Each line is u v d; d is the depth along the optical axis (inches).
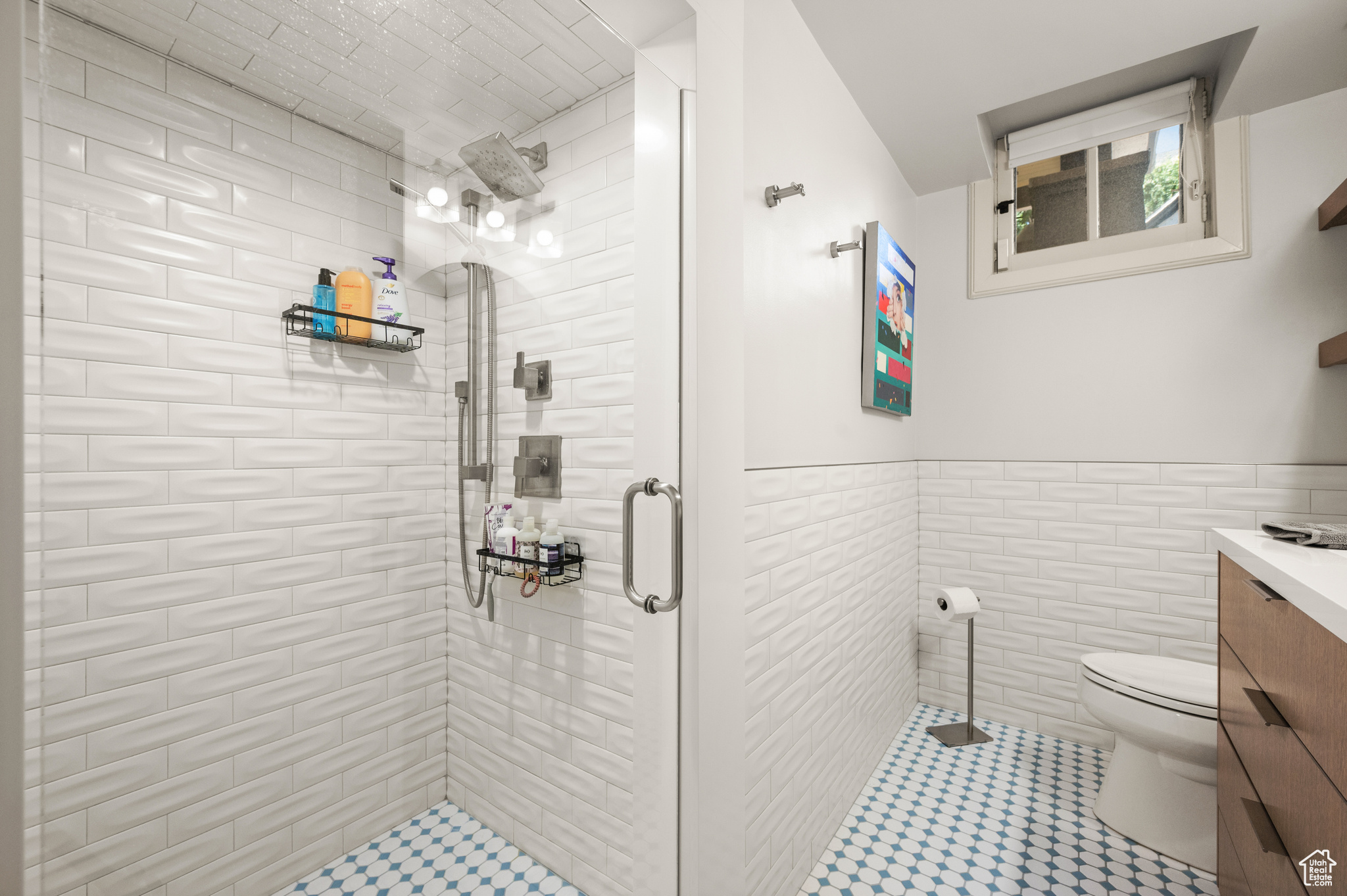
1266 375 77.4
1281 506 76.4
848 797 69.7
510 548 36.4
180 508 21.6
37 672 18.0
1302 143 75.4
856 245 65.6
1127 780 65.8
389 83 28.8
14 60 17.5
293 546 25.9
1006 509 95.0
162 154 20.9
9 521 17.3
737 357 46.2
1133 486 85.7
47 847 18.4
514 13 33.4
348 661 28.8
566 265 37.6
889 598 86.3
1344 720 28.4
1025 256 95.5
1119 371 87.0
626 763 42.6
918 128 81.7
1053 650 90.7
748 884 48.3
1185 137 83.0
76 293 18.6
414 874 32.0
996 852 62.6
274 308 24.7
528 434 36.5
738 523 46.1
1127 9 60.8
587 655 40.3
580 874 40.7
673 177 41.5
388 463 30.1
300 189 25.6
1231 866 49.3
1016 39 64.7
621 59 38.8
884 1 59.6
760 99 53.2
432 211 31.5
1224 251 79.4
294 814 26.5
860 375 76.1
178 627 21.7
